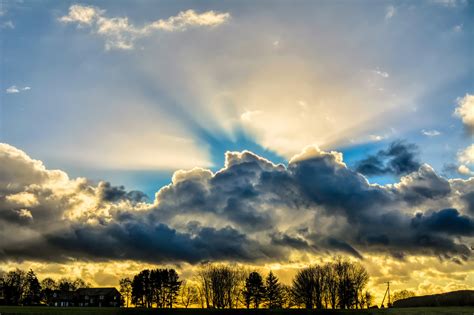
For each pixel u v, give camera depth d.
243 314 134.88
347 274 163.38
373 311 132.50
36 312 131.38
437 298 157.12
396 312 128.12
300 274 166.00
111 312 135.62
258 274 172.75
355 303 161.75
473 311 126.06
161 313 134.75
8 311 133.62
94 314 127.06
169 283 194.00
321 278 163.75
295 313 134.75
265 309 144.12
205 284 172.38
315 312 135.38
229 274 172.38
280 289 170.88
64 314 127.19
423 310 130.62
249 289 171.12
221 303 170.25
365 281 164.75
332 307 161.62
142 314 134.25
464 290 160.88
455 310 128.88
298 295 164.88
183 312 138.00
